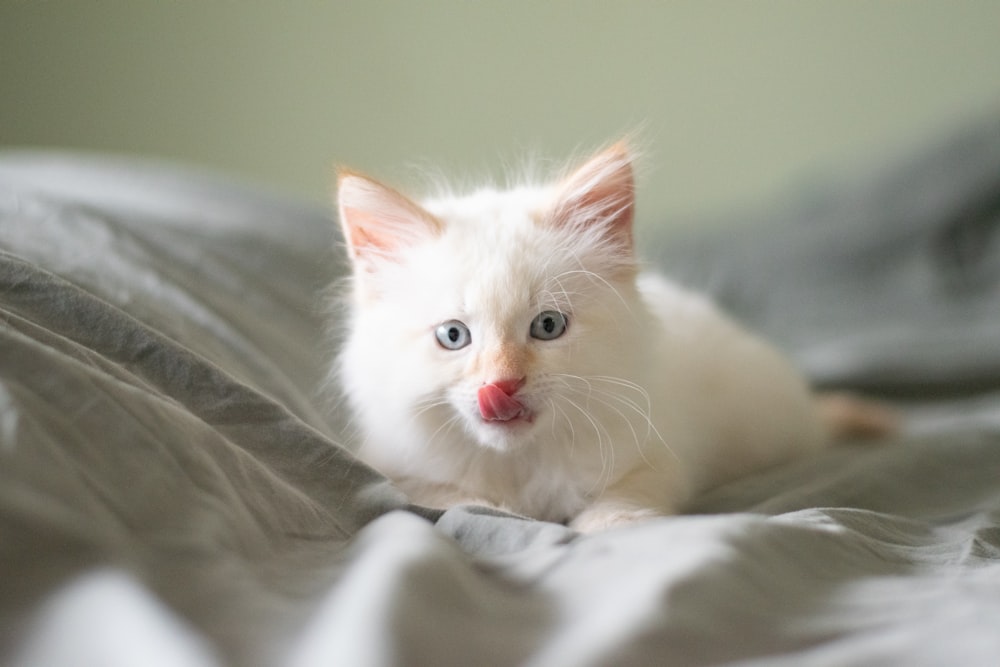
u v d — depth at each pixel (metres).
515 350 0.48
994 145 0.90
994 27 0.99
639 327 0.50
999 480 0.54
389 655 0.34
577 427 0.49
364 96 1.03
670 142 1.04
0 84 0.97
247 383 0.49
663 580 0.37
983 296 0.84
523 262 0.49
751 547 0.39
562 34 1.02
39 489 0.37
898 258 0.90
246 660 0.35
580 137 1.04
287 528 0.41
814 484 0.51
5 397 0.38
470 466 0.50
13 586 0.35
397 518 0.41
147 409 0.40
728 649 0.36
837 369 0.73
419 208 0.50
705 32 1.02
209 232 0.64
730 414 0.57
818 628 0.37
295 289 0.63
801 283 0.91
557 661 0.35
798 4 1.01
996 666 0.35
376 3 1.01
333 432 0.53
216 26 1.00
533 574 0.39
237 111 1.01
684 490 0.51
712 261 0.95
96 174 0.70
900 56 1.01
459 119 1.04
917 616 0.38
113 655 0.34
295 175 1.03
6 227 0.55
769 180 1.04
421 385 0.49
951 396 0.73
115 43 0.98
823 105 1.02
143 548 0.37
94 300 0.45
